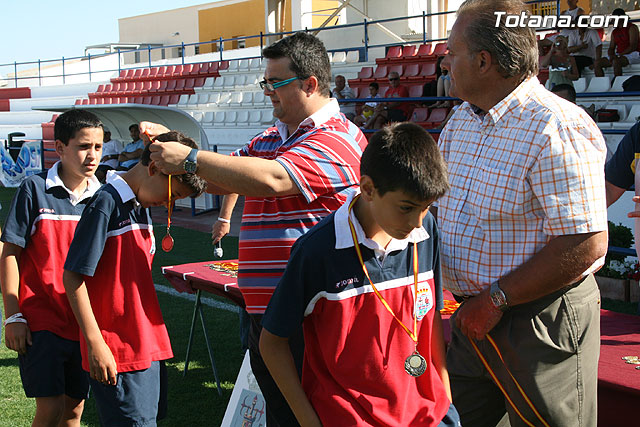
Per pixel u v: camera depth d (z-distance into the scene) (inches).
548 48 421.7
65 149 122.6
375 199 68.4
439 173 66.7
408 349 74.9
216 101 703.1
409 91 524.1
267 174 89.6
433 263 81.4
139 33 1620.3
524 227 82.0
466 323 85.7
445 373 81.5
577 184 76.7
